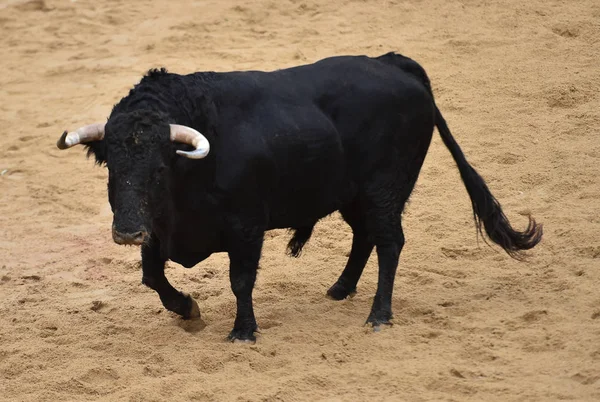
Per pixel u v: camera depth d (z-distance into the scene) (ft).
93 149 52.42
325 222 75.25
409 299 59.06
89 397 50.16
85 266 72.64
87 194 87.71
